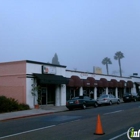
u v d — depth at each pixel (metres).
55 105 32.03
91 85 38.84
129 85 51.84
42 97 30.33
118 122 15.33
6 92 28.84
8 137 11.31
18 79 28.17
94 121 16.16
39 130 13.09
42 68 29.61
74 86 35.16
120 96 50.44
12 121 18.27
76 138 10.63
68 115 20.83
